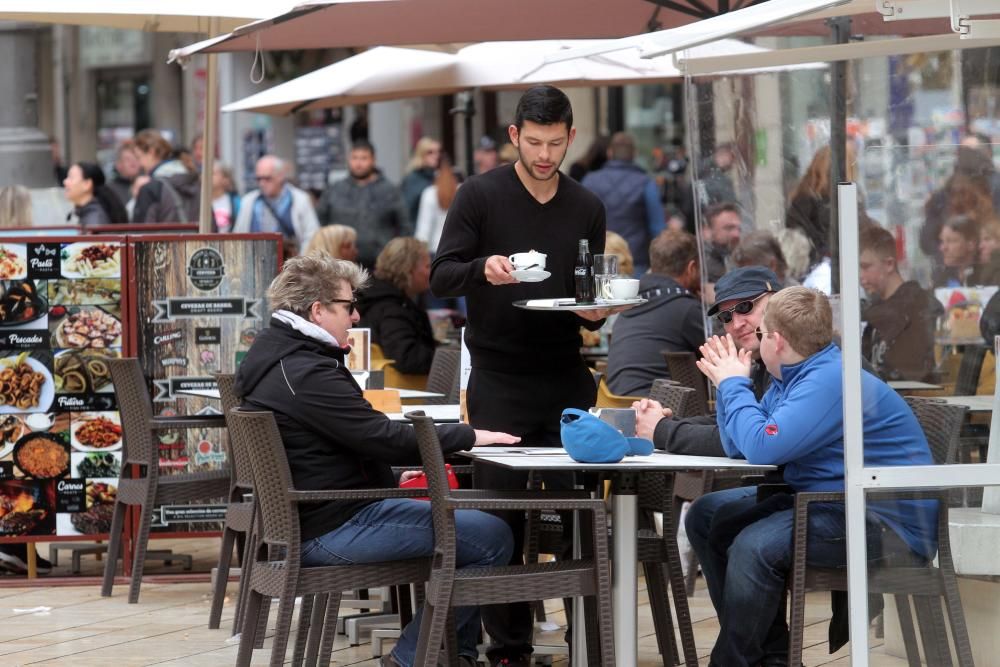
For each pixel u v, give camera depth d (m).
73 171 33.59
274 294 14.36
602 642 12.80
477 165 40.06
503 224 15.60
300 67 62.31
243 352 21.86
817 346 13.53
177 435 21.72
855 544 12.49
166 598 20.66
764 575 13.35
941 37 14.63
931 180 12.52
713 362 14.01
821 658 16.41
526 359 15.65
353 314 14.37
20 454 21.73
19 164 37.19
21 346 21.66
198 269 21.78
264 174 36.62
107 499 21.86
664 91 50.41
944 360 12.59
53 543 23.14
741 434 13.31
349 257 27.31
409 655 14.10
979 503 12.52
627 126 51.22
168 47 70.75
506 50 27.09
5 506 21.73
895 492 12.50
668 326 20.52
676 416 15.27
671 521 14.60
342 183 35.25
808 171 18.69
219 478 20.66
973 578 12.56
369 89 27.42
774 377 13.95
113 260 21.70
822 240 18.81
